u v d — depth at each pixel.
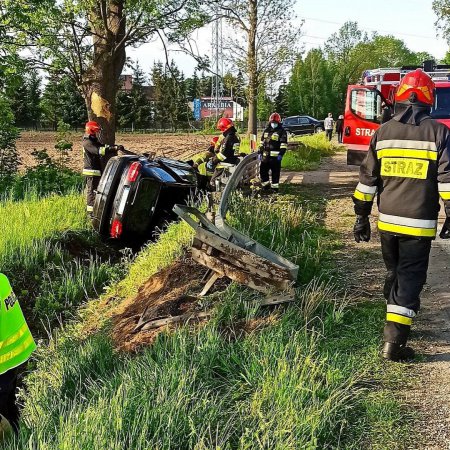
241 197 9.35
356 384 4.30
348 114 14.45
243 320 5.38
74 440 3.43
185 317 5.64
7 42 14.38
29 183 14.77
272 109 47.22
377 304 5.80
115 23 14.34
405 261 4.65
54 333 7.82
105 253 10.52
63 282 8.95
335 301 5.60
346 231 8.88
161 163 10.85
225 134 11.20
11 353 3.03
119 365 5.02
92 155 11.34
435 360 4.70
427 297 6.10
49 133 58.44
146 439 3.48
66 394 4.83
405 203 4.57
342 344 4.89
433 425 3.80
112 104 14.70
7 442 3.32
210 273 6.50
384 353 4.64
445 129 4.48
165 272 7.24
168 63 15.84
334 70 76.19
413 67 15.37
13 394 3.35
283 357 4.29
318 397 3.96
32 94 70.19
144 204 10.07
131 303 7.15
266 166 12.74
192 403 3.93
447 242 8.23
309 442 3.40
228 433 3.64
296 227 8.54
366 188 4.79
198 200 10.13
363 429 3.76
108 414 3.67
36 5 13.36
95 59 14.43
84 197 12.66
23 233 9.94
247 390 4.20
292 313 5.27
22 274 9.12
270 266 5.45
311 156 21.50
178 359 4.48
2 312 3.01
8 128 17.62
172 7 14.52
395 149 4.58
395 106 4.72
